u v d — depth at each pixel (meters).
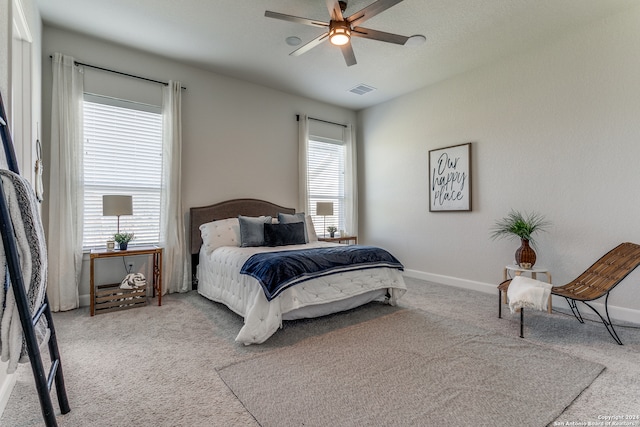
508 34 3.40
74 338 2.55
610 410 1.62
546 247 3.54
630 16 2.98
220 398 1.73
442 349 2.34
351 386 1.85
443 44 3.60
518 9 2.98
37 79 2.87
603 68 3.14
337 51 3.82
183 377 1.95
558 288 2.81
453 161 4.46
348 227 5.79
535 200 3.64
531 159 3.68
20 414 1.59
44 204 3.26
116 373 2.00
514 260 3.84
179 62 4.12
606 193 3.13
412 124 5.07
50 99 3.32
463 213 4.37
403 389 1.82
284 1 2.91
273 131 5.00
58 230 3.26
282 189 5.10
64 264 3.25
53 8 3.01
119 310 3.27
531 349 2.34
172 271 3.95
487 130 4.10
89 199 3.57
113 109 3.71
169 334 2.63
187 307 3.38
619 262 2.71
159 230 3.95
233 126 4.59
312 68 4.27
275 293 2.47
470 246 4.29
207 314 3.15
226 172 4.52
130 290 3.37
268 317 2.46
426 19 3.13
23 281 1.10
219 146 4.46
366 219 5.85
